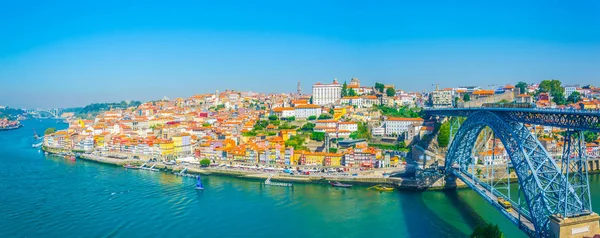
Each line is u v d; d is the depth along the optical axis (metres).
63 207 163.00
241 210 158.50
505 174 193.75
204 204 166.88
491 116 127.88
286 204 166.00
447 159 185.12
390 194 179.62
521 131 113.00
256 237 131.50
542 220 102.56
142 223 144.50
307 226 140.12
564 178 100.69
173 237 132.00
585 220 97.81
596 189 176.12
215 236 132.50
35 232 136.25
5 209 159.88
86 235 133.88
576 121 94.56
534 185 105.69
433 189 186.12
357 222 143.00
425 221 142.25
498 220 141.50
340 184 196.25
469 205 160.50
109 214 154.12
